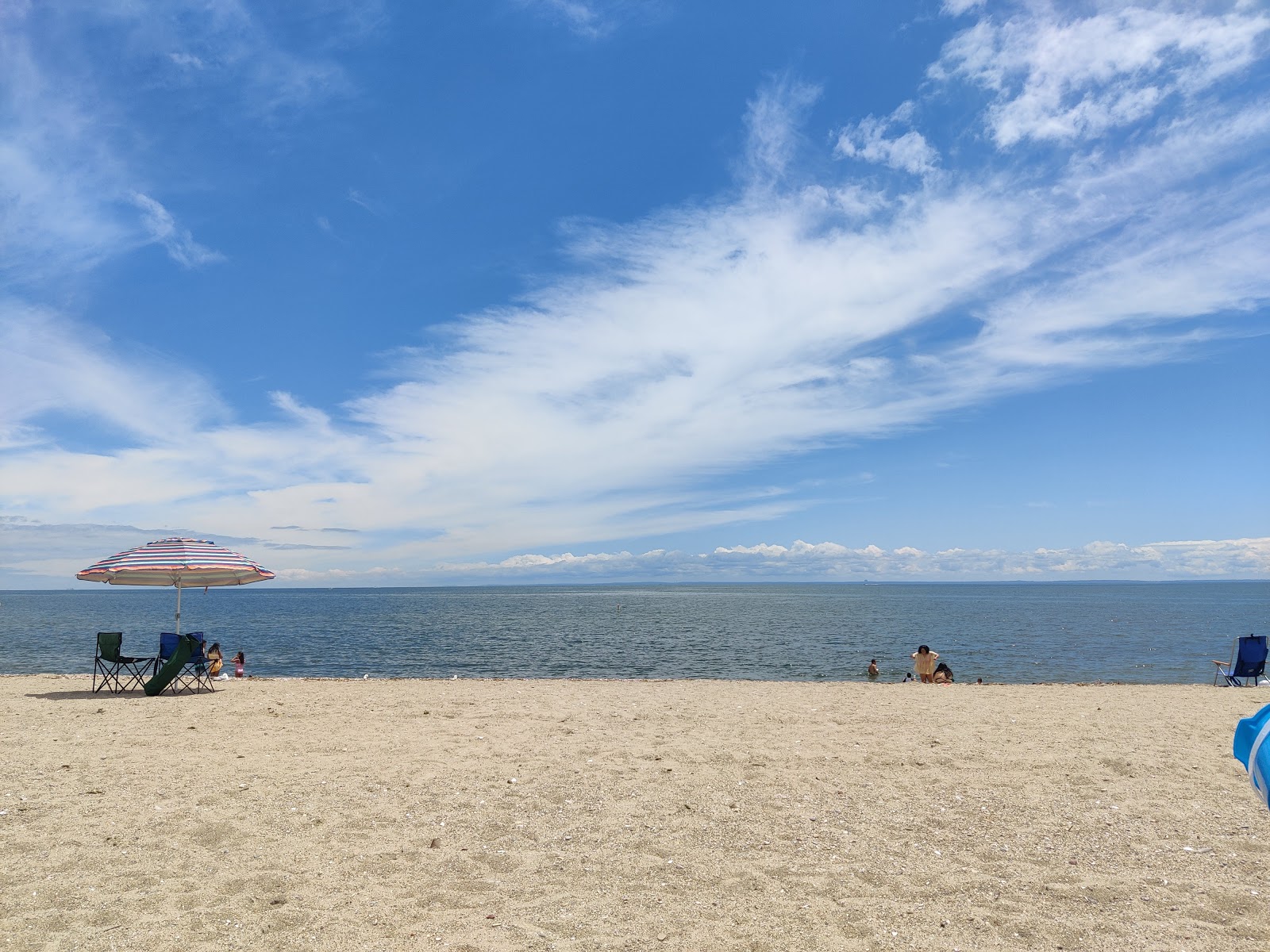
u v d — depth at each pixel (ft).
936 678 57.36
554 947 12.34
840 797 20.93
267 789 21.25
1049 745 27.61
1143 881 15.20
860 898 14.37
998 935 12.89
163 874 15.14
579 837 17.69
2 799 20.08
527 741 28.17
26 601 494.18
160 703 37.96
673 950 12.32
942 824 18.66
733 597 499.51
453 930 12.95
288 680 51.52
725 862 16.16
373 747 26.86
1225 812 19.63
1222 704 38.58
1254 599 429.38
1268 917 13.56
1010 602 363.97
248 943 12.34
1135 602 364.17
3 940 12.28
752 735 29.53
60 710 35.35
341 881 14.97
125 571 43.65
